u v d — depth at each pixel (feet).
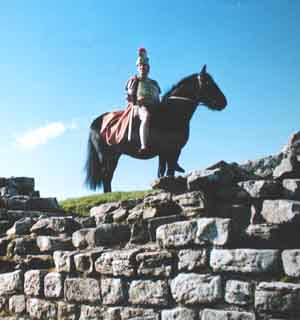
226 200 17.95
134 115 32.22
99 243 19.83
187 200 18.22
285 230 16.47
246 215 17.46
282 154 18.21
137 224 19.10
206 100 31.78
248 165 18.72
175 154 31.35
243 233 16.80
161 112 31.04
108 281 18.79
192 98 31.78
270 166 18.33
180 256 17.48
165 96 32.63
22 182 27.53
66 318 19.67
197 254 17.15
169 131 30.91
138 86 31.68
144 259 18.07
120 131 32.91
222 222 16.87
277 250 15.99
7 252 22.21
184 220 18.22
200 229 17.21
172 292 17.42
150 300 17.84
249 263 16.20
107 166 34.45
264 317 15.80
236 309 16.30
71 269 19.81
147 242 18.84
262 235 16.48
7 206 24.67
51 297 20.20
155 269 17.84
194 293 16.97
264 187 17.22
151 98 31.37
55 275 20.15
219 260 16.70
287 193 17.04
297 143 17.88
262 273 16.03
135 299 18.16
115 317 18.49
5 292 21.56
